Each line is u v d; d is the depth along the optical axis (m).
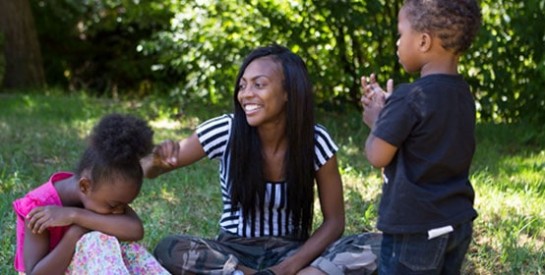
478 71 8.61
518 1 8.36
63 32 15.99
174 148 3.49
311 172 3.67
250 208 3.69
